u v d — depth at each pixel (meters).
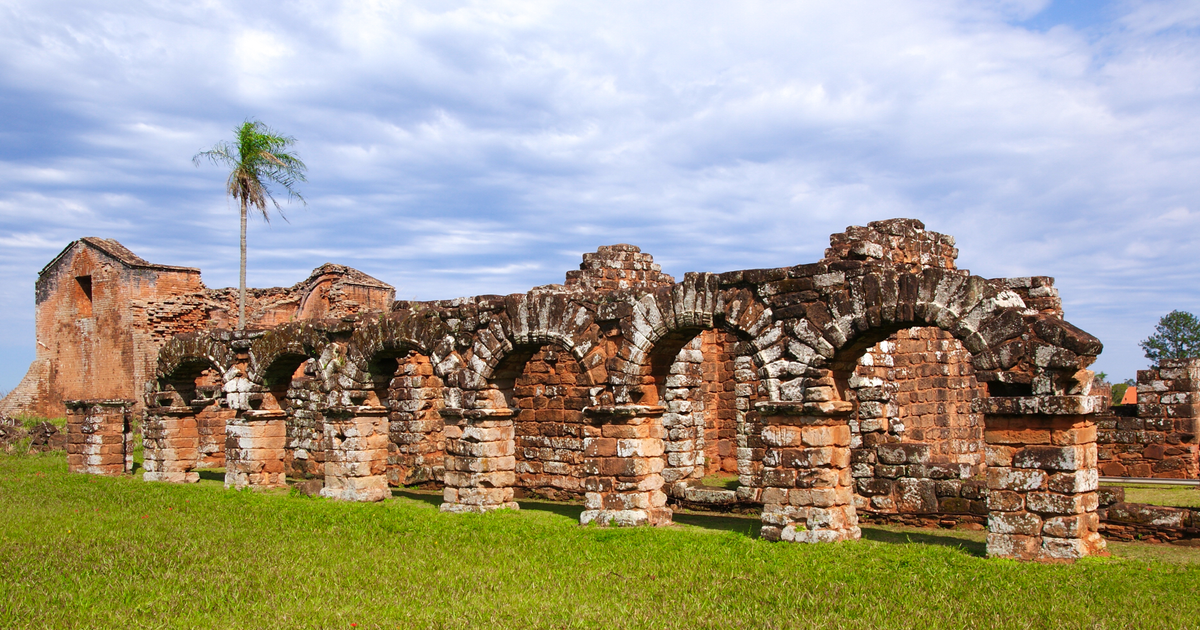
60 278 48.03
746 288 18.09
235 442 26.94
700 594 13.27
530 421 25.14
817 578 13.86
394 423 28.12
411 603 13.13
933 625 11.20
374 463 24.50
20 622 12.12
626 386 19.50
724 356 25.12
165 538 18.23
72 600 13.20
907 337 22.23
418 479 27.23
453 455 22.08
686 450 23.06
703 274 18.62
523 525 19.25
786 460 17.28
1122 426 23.25
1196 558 14.62
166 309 44.47
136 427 42.88
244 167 37.59
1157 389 22.77
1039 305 21.70
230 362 27.66
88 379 46.22
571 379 24.36
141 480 29.08
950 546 15.91
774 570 14.50
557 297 20.70
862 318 16.50
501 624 11.95
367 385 24.38
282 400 27.55
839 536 16.72
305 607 12.85
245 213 38.56
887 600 12.45
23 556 16.20
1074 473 14.36
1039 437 14.70
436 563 15.71
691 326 18.81
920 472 18.95
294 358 26.83
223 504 23.05
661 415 19.98
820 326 17.03
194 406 28.52
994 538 14.94
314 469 30.08
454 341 22.41
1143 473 22.83
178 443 29.42
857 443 20.50
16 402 47.78
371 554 16.58
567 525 19.38
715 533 18.27
